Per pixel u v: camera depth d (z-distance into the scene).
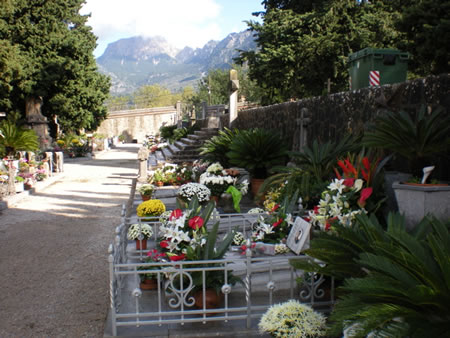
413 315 2.12
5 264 5.05
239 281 3.42
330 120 6.79
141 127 45.44
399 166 4.75
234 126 13.34
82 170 16.39
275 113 9.63
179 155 14.19
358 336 2.03
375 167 4.10
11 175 9.67
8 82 18.95
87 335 3.26
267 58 16.95
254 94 36.16
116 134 44.66
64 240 6.13
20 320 3.55
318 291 3.33
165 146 20.41
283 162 7.85
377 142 3.89
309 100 7.65
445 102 4.10
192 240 3.55
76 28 27.36
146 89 87.25
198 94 55.97
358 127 5.83
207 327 3.15
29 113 22.42
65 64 22.23
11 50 18.05
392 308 2.09
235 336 3.06
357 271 2.92
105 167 17.67
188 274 3.12
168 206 7.20
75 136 24.75
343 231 2.90
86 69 24.45
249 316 3.15
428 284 2.22
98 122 32.09
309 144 7.68
